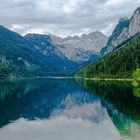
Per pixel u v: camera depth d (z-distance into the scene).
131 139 59.66
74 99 139.88
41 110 103.50
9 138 62.72
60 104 121.50
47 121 82.00
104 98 135.75
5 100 135.00
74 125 75.81
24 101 131.88
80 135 64.31
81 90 189.75
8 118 86.56
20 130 70.25
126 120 80.19
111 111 96.94
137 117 84.31
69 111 101.06
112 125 74.12
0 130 70.38
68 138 62.09
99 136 62.88
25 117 88.50
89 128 71.44
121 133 64.75
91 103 121.19
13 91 187.50
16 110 102.81
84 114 93.62
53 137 63.19
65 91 186.50
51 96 155.88
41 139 61.78
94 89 191.50
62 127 73.38
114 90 173.25
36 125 76.25
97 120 82.12
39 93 173.25
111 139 60.09
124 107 104.44
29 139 61.91
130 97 132.88
